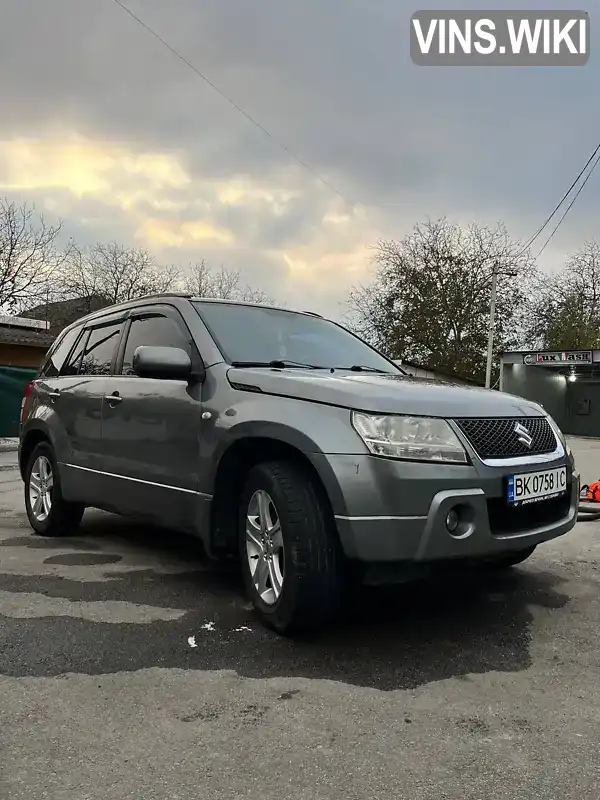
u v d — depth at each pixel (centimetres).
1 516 636
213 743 219
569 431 2756
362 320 3131
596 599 375
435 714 240
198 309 416
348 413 293
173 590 386
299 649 299
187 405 370
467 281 3008
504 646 305
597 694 257
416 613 349
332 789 194
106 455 441
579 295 3178
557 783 197
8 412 1548
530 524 315
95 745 217
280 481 307
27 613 345
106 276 3412
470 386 364
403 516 277
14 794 190
